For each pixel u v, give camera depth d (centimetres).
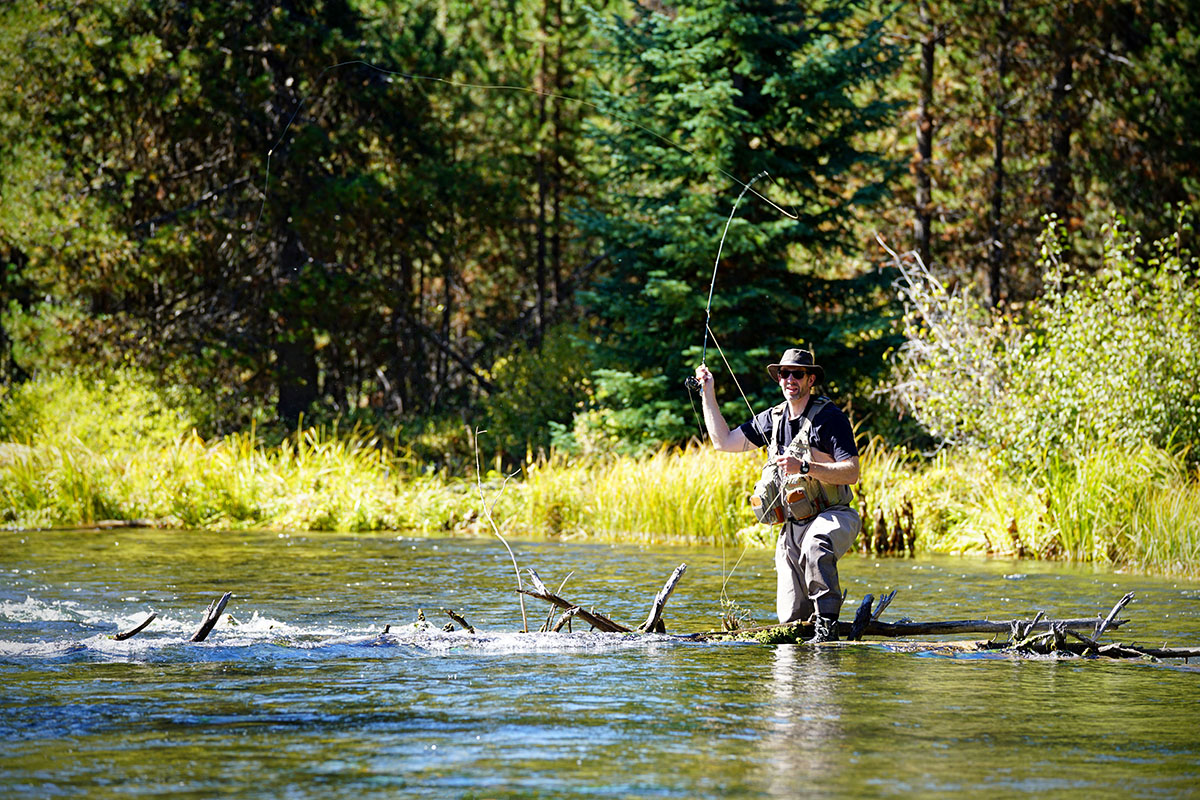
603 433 5347
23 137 6209
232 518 4216
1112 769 1076
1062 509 3366
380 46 7175
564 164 8531
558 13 8269
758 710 1310
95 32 6181
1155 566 3014
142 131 6362
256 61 6694
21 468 4294
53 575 2638
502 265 9188
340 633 1838
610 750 1132
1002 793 998
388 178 7006
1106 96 6925
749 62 5038
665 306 5222
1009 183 7319
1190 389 3916
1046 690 1449
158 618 2014
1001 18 6962
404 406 8325
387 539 3694
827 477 1830
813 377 1891
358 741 1163
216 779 1033
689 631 1955
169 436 5344
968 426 4175
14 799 973
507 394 6769
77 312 6159
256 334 6681
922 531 3647
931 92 7100
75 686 1429
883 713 1303
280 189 6406
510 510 4188
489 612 2150
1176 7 6888
